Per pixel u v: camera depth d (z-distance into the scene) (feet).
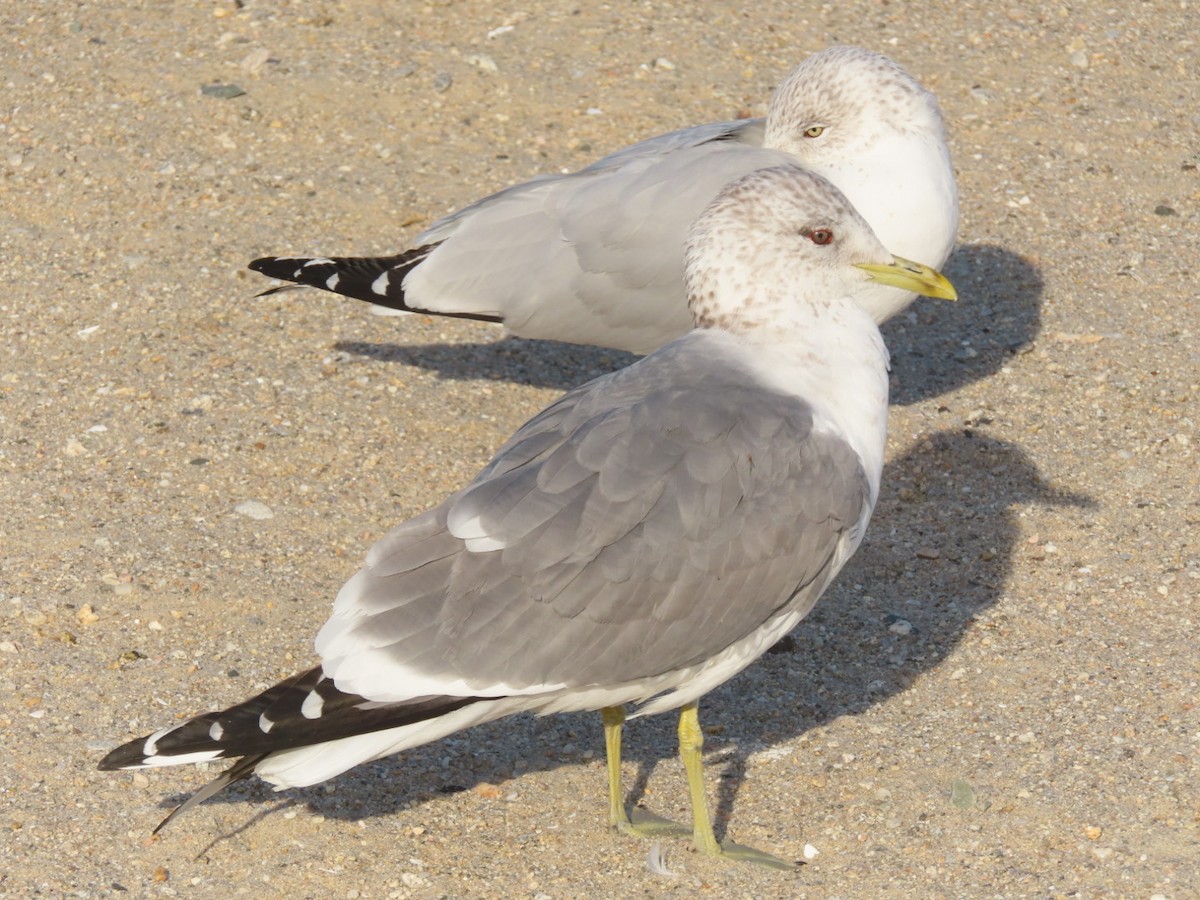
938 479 40.37
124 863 28.30
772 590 27.53
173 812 27.17
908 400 43.50
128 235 48.49
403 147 52.54
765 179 29.22
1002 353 45.34
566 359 45.55
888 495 39.91
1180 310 46.75
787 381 28.60
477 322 46.75
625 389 28.30
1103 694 32.42
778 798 30.37
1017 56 58.49
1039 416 42.55
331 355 44.57
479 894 27.86
